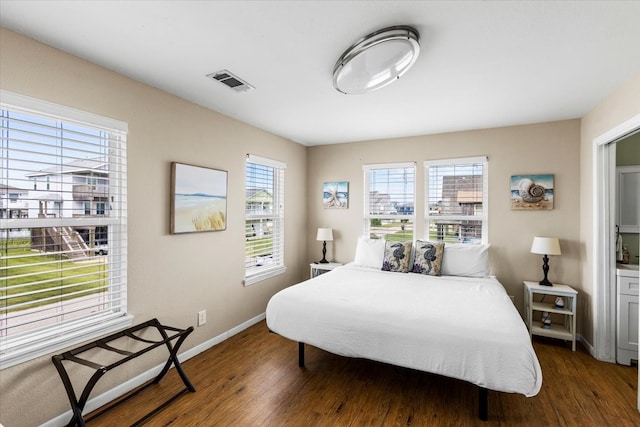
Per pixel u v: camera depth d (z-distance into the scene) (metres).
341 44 1.86
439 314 2.19
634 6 1.48
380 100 2.79
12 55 1.69
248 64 2.12
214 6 1.51
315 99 2.77
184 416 2.01
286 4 1.49
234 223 3.34
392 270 3.67
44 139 1.87
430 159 3.96
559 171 3.36
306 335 2.40
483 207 3.71
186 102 2.77
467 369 1.87
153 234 2.48
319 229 4.40
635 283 2.67
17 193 1.76
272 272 3.95
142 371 2.38
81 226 2.05
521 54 1.96
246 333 3.39
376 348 2.14
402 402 2.17
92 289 2.10
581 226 3.24
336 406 2.12
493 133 3.64
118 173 2.26
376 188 4.34
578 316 3.23
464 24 1.64
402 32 1.66
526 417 2.00
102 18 1.60
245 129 3.49
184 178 2.72
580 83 2.40
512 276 3.54
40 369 1.79
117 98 2.22
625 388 2.34
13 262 1.76
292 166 4.38
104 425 1.91
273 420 1.98
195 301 2.87
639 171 3.14
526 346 1.79
